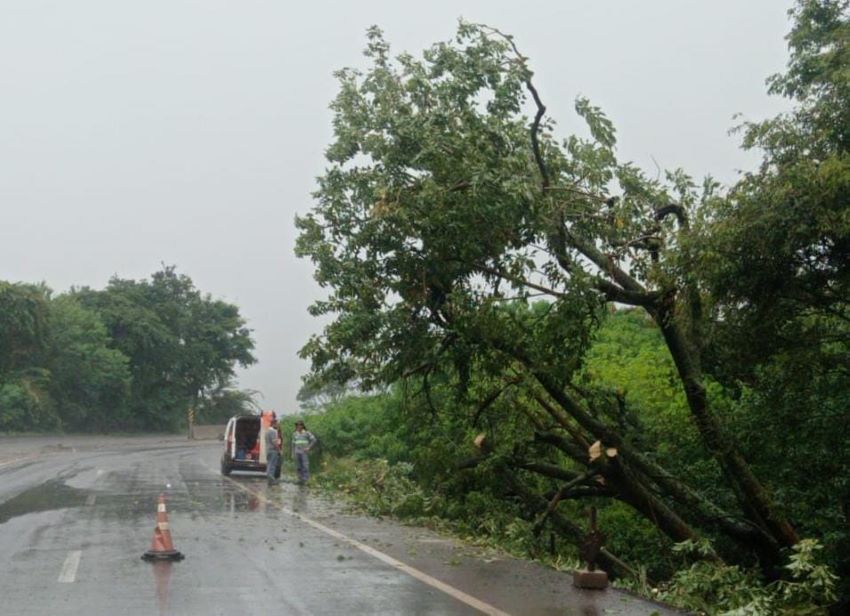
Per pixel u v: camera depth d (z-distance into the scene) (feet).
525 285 49.34
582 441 57.36
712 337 50.11
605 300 49.70
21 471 108.06
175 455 165.17
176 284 321.73
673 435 59.67
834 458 51.49
